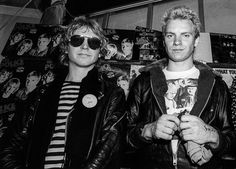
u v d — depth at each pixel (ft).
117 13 9.59
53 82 4.86
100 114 4.17
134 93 4.73
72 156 3.80
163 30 4.70
